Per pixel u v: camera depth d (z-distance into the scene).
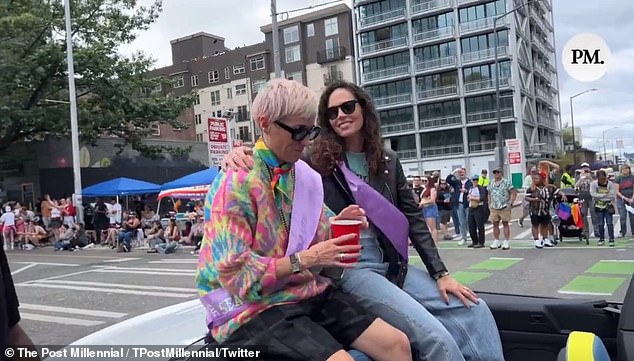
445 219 14.41
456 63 54.12
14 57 22.98
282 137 1.86
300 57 64.56
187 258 13.93
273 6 15.98
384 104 58.91
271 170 1.90
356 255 1.87
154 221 18.98
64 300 8.44
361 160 2.55
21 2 23.56
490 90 52.56
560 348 2.47
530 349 2.55
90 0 25.44
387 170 2.60
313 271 1.94
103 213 20.16
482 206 11.98
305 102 1.86
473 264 9.80
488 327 2.32
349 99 2.46
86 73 24.80
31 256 16.83
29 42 24.33
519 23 54.94
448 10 54.28
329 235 2.06
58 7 24.73
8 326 1.74
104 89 25.09
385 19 57.78
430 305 2.34
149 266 12.51
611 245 11.33
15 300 1.84
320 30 63.75
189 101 27.92
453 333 2.27
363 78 60.09
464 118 54.12
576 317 2.46
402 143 58.62
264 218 1.84
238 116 69.12
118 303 7.95
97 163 28.47
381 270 2.37
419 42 56.06
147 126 27.28
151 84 26.81
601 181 11.44
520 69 54.06
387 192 2.57
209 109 72.00
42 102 25.14
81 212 20.00
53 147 27.30
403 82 57.84
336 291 2.08
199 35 77.19
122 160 29.48
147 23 27.12
